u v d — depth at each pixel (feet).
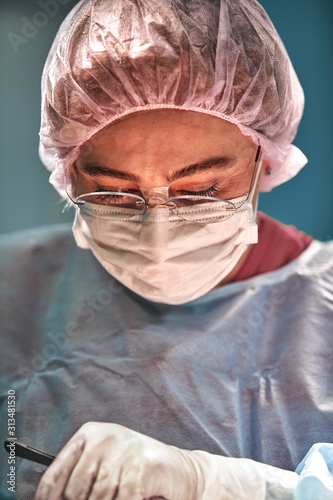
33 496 4.28
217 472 3.67
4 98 8.08
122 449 3.57
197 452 3.87
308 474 3.57
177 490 3.51
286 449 4.35
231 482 3.66
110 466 3.51
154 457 3.54
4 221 8.29
